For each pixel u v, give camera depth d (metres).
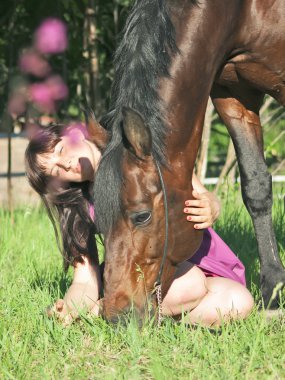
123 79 4.03
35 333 4.37
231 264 4.83
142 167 3.87
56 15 9.33
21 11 9.76
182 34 4.18
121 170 3.84
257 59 4.82
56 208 4.56
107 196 3.83
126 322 3.95
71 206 4.53
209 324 4.62
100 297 4.61
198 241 4.23
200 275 4.56
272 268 5.02
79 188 4.52
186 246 4.16
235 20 4.55
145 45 4.03
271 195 5.14
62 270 5.69
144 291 3.96
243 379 3.62
